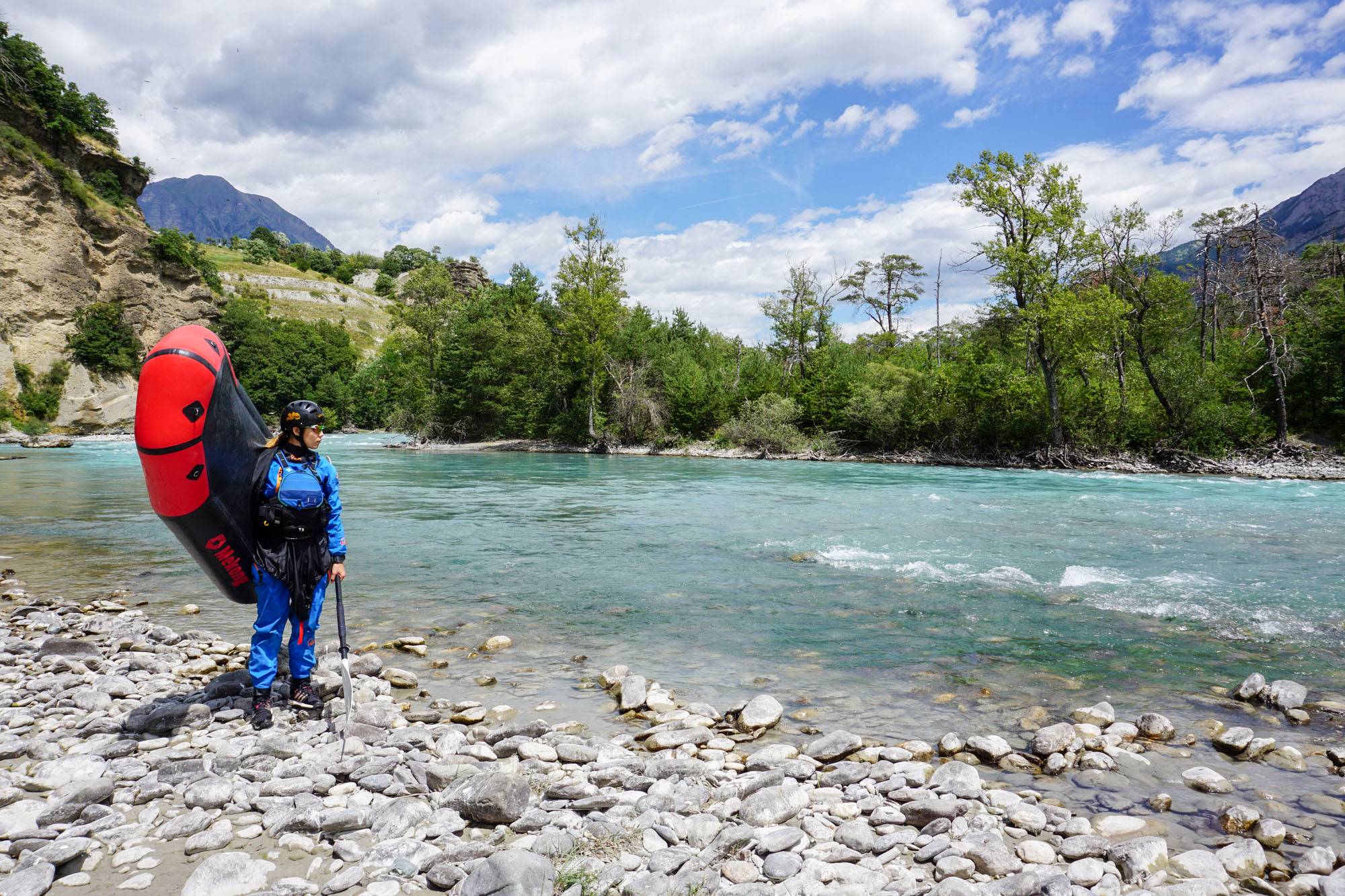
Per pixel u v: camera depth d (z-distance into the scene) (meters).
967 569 9.48
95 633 6.73
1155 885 2.93
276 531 4.53
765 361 49.03
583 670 5.88
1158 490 20.77
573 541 11.77
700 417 46.78
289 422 4.56
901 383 39.94
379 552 10.88
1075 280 33.31
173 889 2.78
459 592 8.42
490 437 56.41
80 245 63.69
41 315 60.12
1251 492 20.11
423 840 3.16
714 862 3.07
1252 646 6.34
